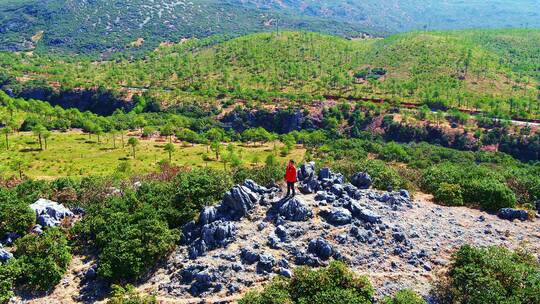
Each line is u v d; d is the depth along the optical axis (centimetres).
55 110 16662
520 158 13325
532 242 2966
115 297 2412
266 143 14838
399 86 19625
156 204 3334
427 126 15162
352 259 2677
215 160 11862
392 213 3188
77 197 3819
